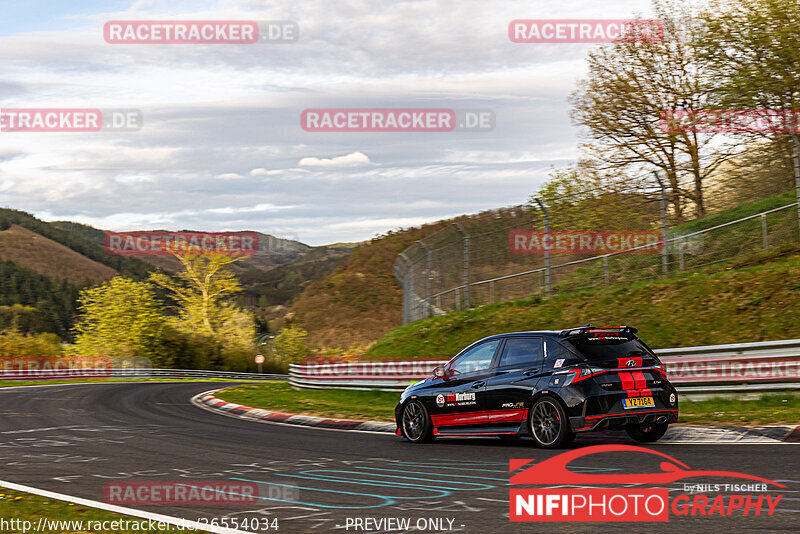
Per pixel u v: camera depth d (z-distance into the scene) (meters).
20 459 10.49
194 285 68.38
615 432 11.15
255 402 19.86
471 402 10.65
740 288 16.81
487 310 22.64
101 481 8.51
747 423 10.36
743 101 25.97
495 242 24.64
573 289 22.53
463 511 6.27
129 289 60.75
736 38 26.50
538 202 22.45
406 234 69.06
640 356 9.91
